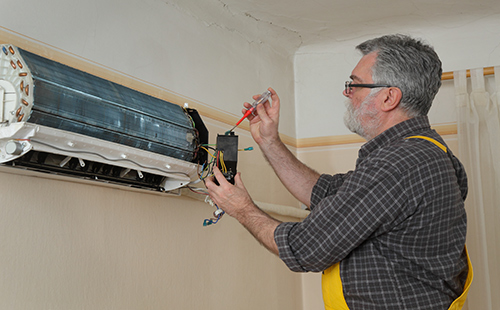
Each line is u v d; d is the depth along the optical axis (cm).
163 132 160
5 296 136
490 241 248
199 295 209
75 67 164
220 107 239
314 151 305
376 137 139
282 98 299
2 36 142
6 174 139
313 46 308
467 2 255
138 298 179
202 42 233
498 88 261
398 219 121
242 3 246
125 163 148
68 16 164
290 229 126
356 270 127
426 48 142
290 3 253
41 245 147
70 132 128
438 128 277
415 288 124
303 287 293
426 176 121
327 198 125
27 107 119
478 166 255
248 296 241
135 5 194
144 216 187
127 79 186
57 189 154
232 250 234
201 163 181
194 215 213
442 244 125
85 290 159
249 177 253
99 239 167
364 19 274
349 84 149
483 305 241
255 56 277
